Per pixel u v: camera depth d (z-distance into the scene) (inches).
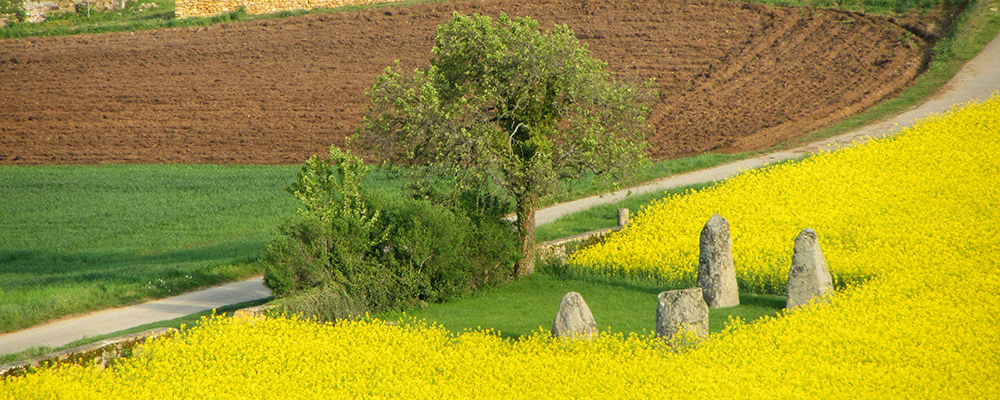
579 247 1012.5
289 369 605.3
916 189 1031.0
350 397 553.0
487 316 792.9
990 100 1482.5
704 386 536.7
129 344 639.8
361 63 2247.8
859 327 621.6
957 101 1681.8
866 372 548.1
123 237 1235.2
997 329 598.9
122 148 1807.3
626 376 568.1
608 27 2384.4
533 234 942.4
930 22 2220.7
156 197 1466.5
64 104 2073.1
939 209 944.9
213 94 2108.8
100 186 1547.7
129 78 2242.9
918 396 506.3
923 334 601.6
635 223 1066.1
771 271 821.9
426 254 831.1
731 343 620.4
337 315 756.0
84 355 607.2
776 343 615.2
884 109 1717.5
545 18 2487.7
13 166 1700.3
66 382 558.9
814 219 960.3
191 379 579.5
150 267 1023.0
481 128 850.8
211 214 1346.0
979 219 901.2
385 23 2551.7
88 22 2807.6
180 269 994.7
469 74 869.2
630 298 831.1
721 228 785.6
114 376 591.8
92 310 847.7
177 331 674.8
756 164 1438.2
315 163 855.1
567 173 895.7
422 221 837.2
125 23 2753.4
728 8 2471.7
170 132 1891.0
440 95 874.1
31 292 877.2
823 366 561.6
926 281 726.5
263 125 1904.5
